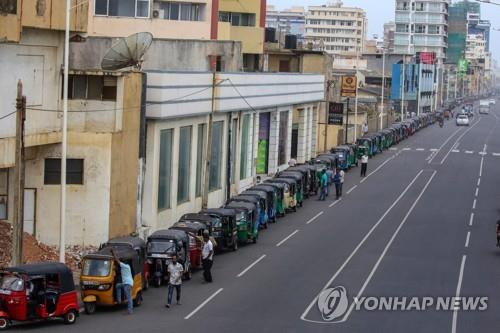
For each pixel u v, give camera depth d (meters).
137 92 43.72
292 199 58.41
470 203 64.69
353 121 109.25
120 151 41.84
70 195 40.31
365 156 79.81
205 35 76.31
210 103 53.62
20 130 30.56
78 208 40.38
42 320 29.09
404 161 94.38
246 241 46.38
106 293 30.92
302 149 83.00
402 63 183.62
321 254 44.09
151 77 45.66
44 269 28.75
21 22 35.78
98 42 54.53
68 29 34.78
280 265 41.06
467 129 150.38
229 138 59.81
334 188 71.56
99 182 40.44
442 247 46.94
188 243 37.88
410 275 39.38
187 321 30.08
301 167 67.44
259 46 88.50
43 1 37.59
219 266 40.66
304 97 80.19
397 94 179.62
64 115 34.84
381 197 66.88
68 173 40.38
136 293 32.22
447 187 73.69
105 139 40.38
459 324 30.81
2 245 36.59
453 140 124.88
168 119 47.59
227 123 59.38
